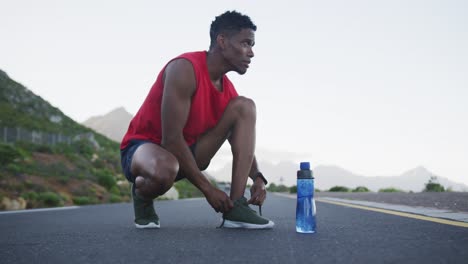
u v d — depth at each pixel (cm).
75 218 432
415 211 387
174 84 233
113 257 158
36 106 4162
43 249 186
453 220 295
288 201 934
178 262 144
